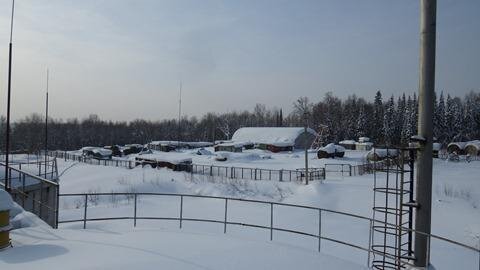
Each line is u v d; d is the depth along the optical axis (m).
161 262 8.22
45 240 9.68
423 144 9.71
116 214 25.36
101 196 34.50
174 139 160.25
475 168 53.97
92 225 18.17
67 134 141.38
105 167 54.69
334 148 77.62
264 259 8.81
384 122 138.50
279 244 10.07
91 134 147.25
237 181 40.28
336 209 26.61
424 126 9.73
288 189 35.03
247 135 109.25
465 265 15.28
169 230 11.26
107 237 10.14
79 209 27.22
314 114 142.62
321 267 8.55
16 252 8.63
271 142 98.88
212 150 101.25
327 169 56.19
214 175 47.03
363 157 74.19
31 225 11.00
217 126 160.38
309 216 24.73
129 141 155.62
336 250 17.09
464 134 122.12
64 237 10.02
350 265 8.88
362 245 17.84
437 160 68.69
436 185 34.69
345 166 61.09
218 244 9.79
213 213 25.92
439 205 26.00
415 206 9.83
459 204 26.19
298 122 150.38
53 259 8.20
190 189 37.59
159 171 49.72
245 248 9.55
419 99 9.82
